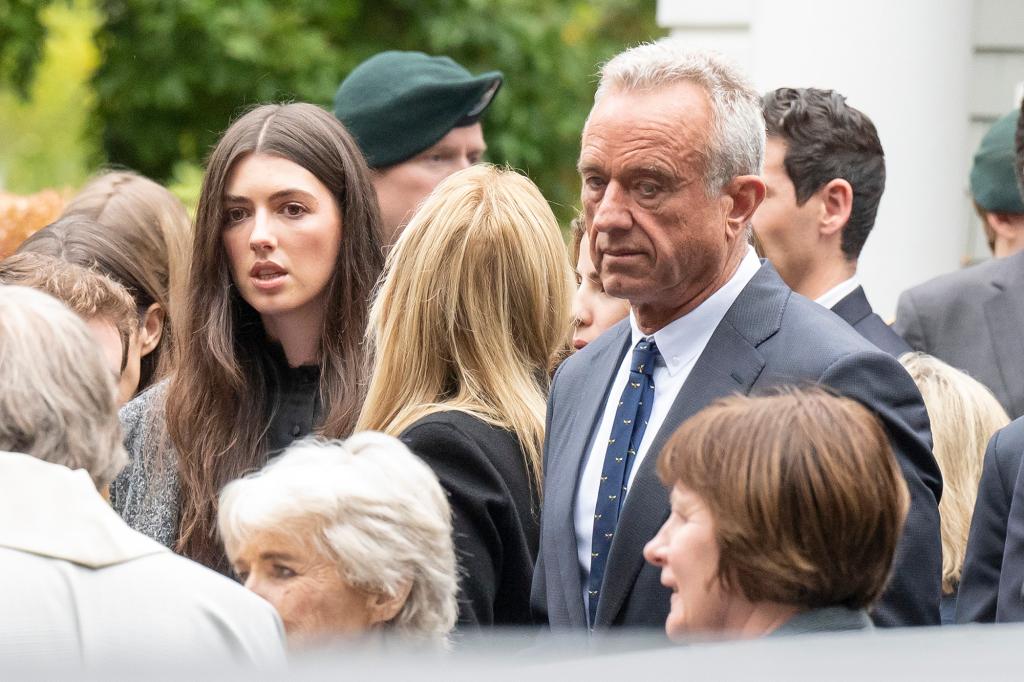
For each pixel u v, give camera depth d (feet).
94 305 31.19
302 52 107.45
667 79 26.08
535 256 30.63
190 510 32.99
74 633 20.76
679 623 20.98
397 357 30.19
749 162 26.48
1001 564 28.25
